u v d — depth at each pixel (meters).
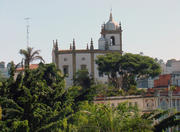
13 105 36.34
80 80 103.81
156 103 97.75
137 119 33.34
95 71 156.25
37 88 41.00
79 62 155.50
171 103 92.06
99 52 157.88
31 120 35.28
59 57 156.88
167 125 31.09
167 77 136.62
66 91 43.28
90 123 35.06
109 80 144.50
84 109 37.91
